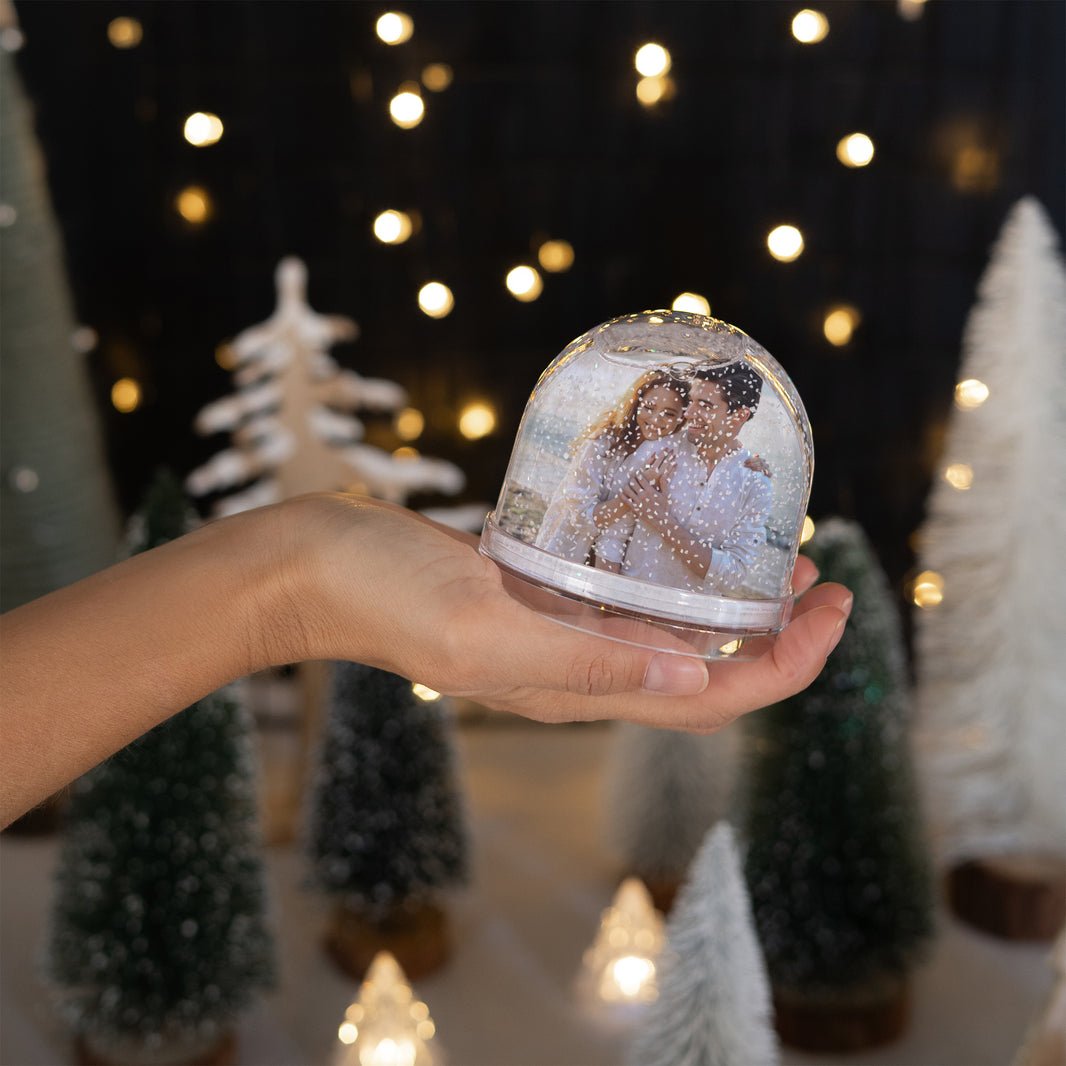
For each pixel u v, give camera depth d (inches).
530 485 26.9
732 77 84.9
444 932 60.6
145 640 21.5
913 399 91.2
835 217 87.6
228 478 73.5
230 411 72.7
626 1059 40.6
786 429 27.3
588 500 25.3
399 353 90.7
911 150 86.3
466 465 93.0
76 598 22.0
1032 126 85.5
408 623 23.1
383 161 87.0
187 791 49.3
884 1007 53.3
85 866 49.6
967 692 64.7
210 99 85.7
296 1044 54.2
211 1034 50.7
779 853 52.5
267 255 88.7
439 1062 51.9
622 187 87.4
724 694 26.0
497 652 22.9
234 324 90.0
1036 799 63.5
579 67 85.0
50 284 79.4
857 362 90.4
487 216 88.3
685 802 63.9
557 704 26.5
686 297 71.0
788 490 27.0
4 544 79.2
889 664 54.0
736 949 37.4
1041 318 61.0
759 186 87.0
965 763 65.0
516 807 79.7
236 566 23.1
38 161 80.5
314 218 88.1
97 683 20.9
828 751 52.1
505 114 86.0
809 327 89.7
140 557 23.6
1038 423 61.6
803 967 51.6
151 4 83.7
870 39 84.2
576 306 89.9
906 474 92.4
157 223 88.1
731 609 24.7
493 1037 54.0
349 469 74.4
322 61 84.9
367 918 58.6
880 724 52.6
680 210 87.7
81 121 86.1
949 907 66.4
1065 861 64.2
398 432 91.7
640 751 65.0
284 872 70.4
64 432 80.4
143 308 89.8
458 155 87.0
